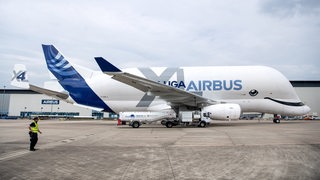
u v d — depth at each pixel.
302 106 28.80
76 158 9.39
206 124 25.84
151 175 6.97
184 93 24.34
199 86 28.19
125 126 29.08
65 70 30.89
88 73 30.64
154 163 8.41
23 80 29.22
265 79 27.98
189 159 8.97
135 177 6.79
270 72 28.48
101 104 29.86
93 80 30.19
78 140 14.76
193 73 28.83
